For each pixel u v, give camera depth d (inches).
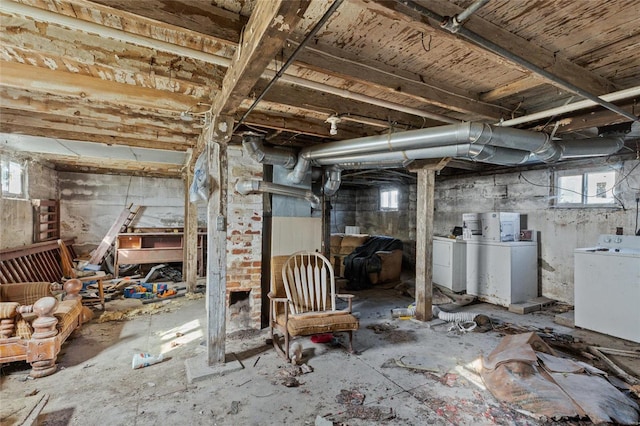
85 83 89.8
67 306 128.2
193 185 140.4
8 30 67.5
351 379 101.2
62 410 84.4
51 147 156.9
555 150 112.8
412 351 121.9
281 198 158.6
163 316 163.0
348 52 78.2
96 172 262.7
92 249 262.8
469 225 203.2
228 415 83.0
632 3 58.0
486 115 106.7
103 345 126.3
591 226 170.2
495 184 218.4
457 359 115.0
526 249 184.9
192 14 60.7
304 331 110.8
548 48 74.0
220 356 108.5
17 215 185.9
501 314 168.7
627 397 86.4
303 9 46.8
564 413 80.0
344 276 253.1
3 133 132.0
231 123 105.4
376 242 269.6
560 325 151.5
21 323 103.6
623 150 151.9
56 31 71.1
